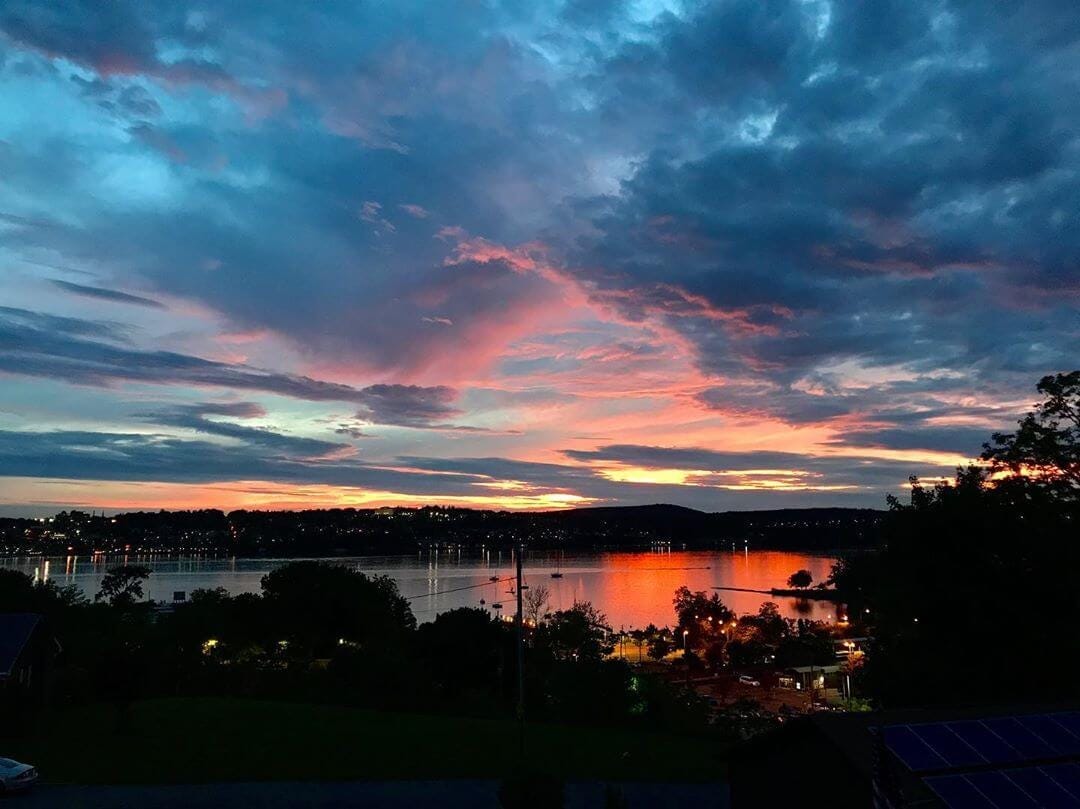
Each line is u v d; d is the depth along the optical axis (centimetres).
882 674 3183
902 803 1148
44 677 3909
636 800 2570
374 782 2738
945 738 1341
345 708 4297
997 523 2862
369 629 6950
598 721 4334
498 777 2845
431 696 4878
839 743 1475
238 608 6825
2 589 5866
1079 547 2788
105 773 2772
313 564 7212
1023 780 1255
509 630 6047
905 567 3056
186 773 2792
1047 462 3083
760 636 12569
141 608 8125
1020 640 2747
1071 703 1725
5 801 2397
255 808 2369
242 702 4375
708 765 3164
